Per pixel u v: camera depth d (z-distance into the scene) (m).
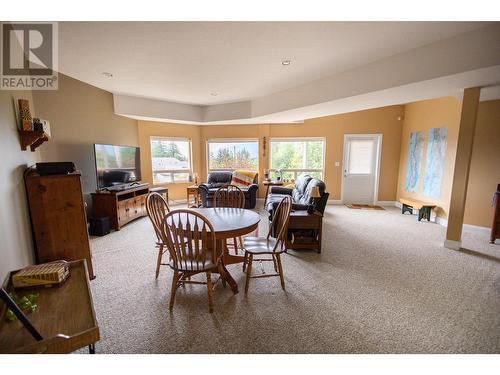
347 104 3.75
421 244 3.41
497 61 2.16
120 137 4.87
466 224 4.04
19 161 2.07
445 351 1.53
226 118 5.46
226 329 1.73
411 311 1.93
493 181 3.73
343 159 6.15
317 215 3.04
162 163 6.10
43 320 1.14
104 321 1.81
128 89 4.24
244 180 6.22
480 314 1.89
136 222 4.45
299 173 6.48
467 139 3.00
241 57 2.82
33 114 2.90
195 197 5.91
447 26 2.16
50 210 2.25
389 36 2.34
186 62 2.96
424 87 2.84
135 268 2.66
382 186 6.09
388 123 5.89
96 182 4.02
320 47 2.57
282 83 3.88
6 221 1.68
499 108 3.60
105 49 2.56
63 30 2.15
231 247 3.24
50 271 1.43
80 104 3.82
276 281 2.41
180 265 1.88
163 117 5.16
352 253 3.10
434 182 4.65
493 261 2.84
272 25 2.12
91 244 3.37
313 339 1.63
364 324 1.78
